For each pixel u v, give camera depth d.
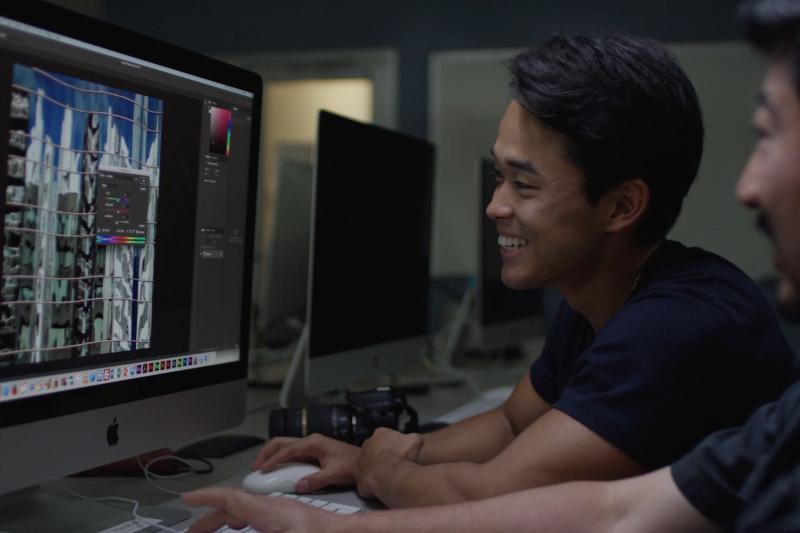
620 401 0.72
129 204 0.84
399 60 3.92
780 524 0.53
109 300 0.82
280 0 4.05
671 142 0.82
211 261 0.98
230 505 0.68
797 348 3.34
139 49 0.84
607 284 0.90
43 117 0.73
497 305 2.18
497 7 3.80
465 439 1.12
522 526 0.63
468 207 3.84
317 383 1.31
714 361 0.74
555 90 0.81
